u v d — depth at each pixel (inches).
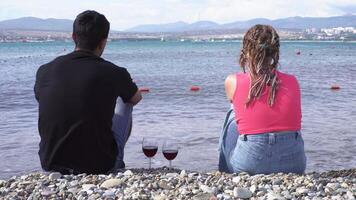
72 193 175.5
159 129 483.5
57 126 200.2
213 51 3858.3
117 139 214.1
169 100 730.8
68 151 201.6
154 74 1336.1
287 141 198.4
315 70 1505.9
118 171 215.3
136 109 630.5
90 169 204.1
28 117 560.4
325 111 612.7
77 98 198.2
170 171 226.7
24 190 179.8
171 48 4985.2
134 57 2632.9
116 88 202.8
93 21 204.2
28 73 1315.2
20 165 346.6
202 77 1213.7
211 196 168.6
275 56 200.1
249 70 200.2
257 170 201.2
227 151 211.3
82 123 198.4
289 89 198.8
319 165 344.2
